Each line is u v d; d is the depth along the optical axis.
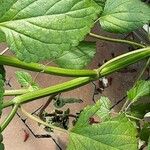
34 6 0.18
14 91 0.23
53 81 0.50
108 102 0.31
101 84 0.48
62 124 0.42
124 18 0.29
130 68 0.46
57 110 0.43
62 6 0.18
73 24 0.18
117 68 0.26
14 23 0.18
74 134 0.22
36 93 0.22
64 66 0.27
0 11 0.18
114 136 0.22
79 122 0.22
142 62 0.45
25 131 0.49
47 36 0.18
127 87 0.47
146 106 0.31
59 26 0.18
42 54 0.18
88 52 0.27
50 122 0.41
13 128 0.49
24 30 0.18
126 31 0.28
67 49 0.18
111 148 0.22
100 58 0.48
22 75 0.33
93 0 0.18
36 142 0.48
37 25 0.18
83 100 0.48
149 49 0.27
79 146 0.22
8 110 0.46
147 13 0.29
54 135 0.48
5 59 0.19
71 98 0.45
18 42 0.18
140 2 0.29
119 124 0.22
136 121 0.32
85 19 0.18
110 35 0.45
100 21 0.29
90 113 0.22
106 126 0.22
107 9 0.29
